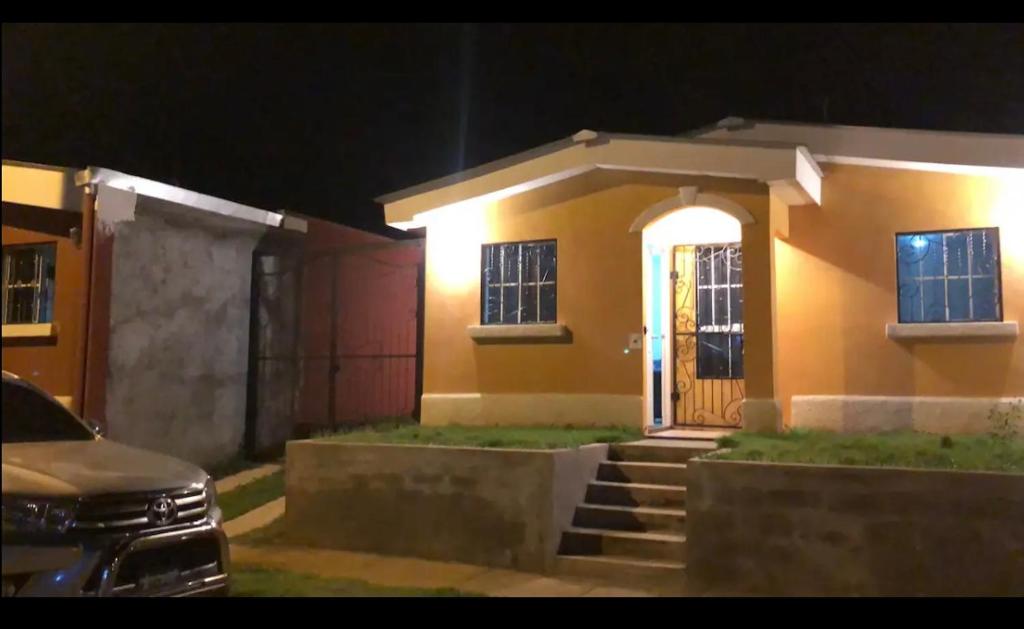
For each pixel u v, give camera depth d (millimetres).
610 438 10219
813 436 9766
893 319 10602
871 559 7418
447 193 12047
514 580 8312
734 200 10477
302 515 10039
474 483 9109
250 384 14016
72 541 5465
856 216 10891
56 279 12055
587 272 11391
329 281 15492
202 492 6445
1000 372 10047
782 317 11125
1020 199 10109
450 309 12227
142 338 12250
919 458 7895
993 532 7074
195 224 13148
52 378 11906
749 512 7844
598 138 11016
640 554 8516
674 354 12062
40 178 11797
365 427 12781
